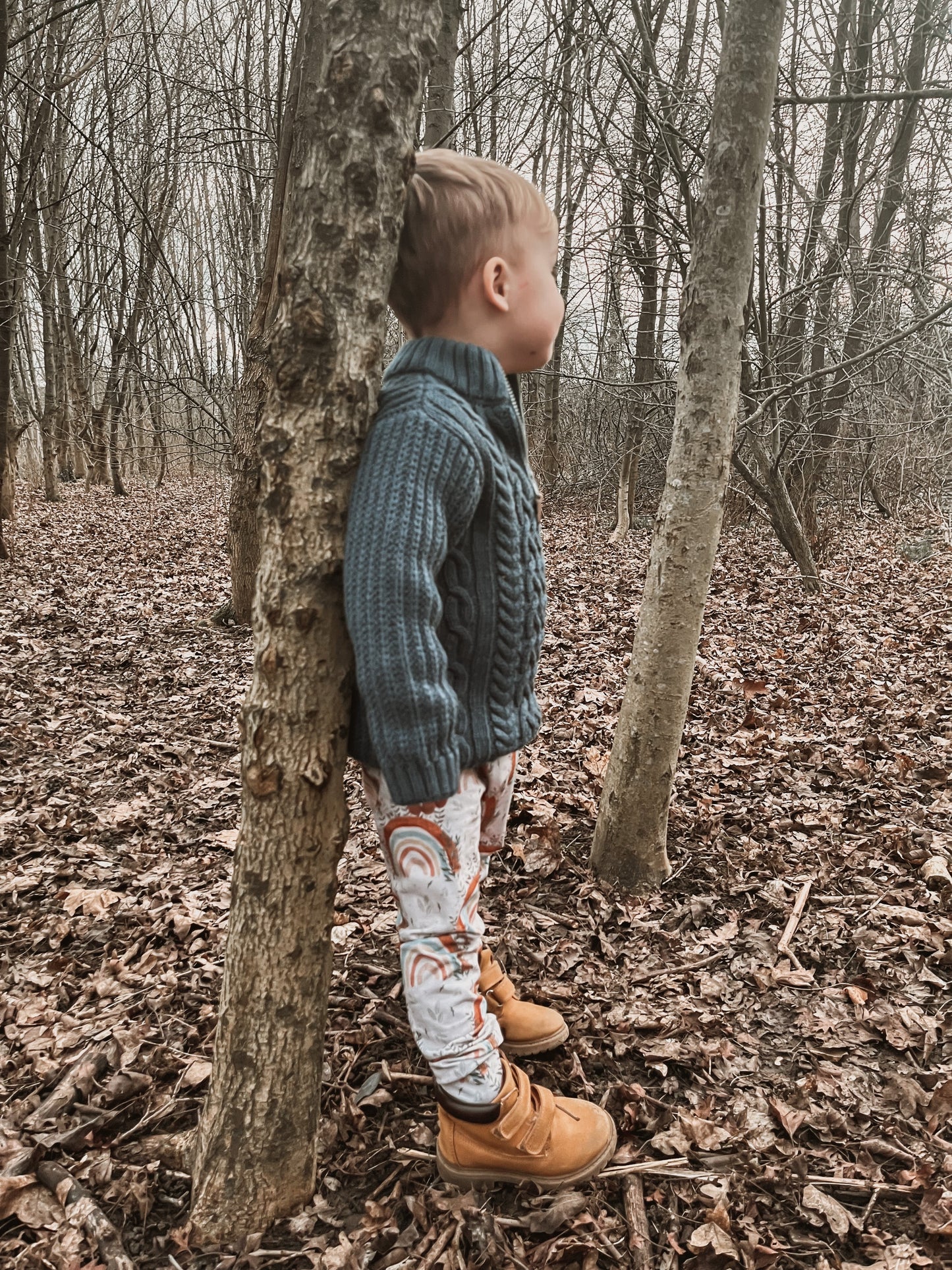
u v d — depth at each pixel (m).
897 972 2.03
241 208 13.53
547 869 2.54
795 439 8.14
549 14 5.68
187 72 11.98
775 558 8.38
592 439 12.41
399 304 1.33
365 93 1.07
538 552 1.35
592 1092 1.67
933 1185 1.42
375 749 1.18
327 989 1.36
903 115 8.20
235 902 1.29
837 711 4.08
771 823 2.83
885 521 10.12
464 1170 1.41
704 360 2.22
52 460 14.77
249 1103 1.31
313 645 1.19
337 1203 1.41
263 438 1.17
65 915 2.45
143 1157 1.52
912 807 2.95
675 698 2.33
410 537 1.08
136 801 3.27
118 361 14.74
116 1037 1.84
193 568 8.57
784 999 1.96
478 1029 1.36
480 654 1.27
